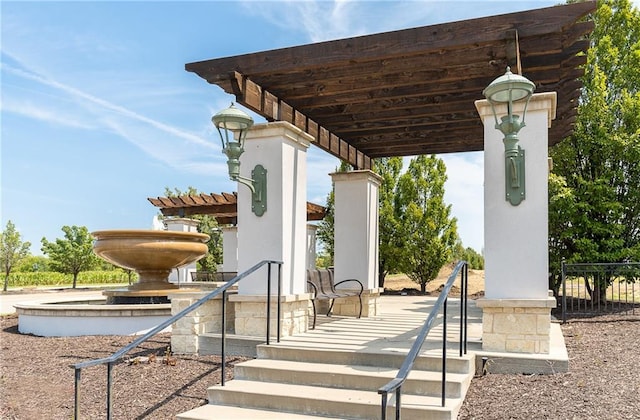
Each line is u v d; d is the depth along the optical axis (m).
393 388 2.56
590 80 11.20
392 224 15.41
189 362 5.21
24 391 4.65
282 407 3.96
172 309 5.65
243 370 4.55
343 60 5.17
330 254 16.94
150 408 4.14
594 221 10.28
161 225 17.78
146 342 6.27
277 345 4.93
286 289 5.65
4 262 21.20
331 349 4.69
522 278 4.70
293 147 5.95
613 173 10.34
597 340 6.21
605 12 11.53
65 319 7.17
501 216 4.79
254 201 5.73
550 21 4.55
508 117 4.38
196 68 5.68
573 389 3.97
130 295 7.67
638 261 10.00
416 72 5.70
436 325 6.55
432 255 15.17
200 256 8.19
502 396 3.90
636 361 4.89
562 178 10.23
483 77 5.85
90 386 4.70
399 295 15.04
